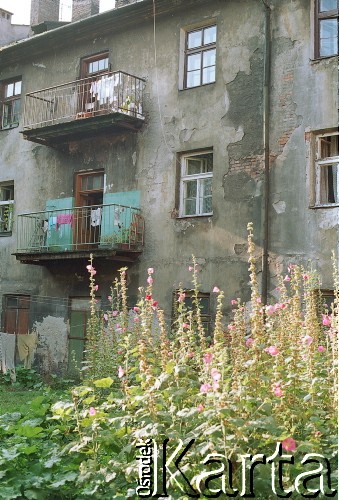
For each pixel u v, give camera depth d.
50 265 16.64
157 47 15.20
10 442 5.80
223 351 4.74
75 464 5.12
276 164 12.77
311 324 6.04
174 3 14.71
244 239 13.01
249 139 13.26
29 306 17.31
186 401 4.98
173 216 14.25
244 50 13.62
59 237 16.05
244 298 12.83
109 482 4.68
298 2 12.93
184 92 14.50
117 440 5.02
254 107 13.27
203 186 14.09
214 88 13.98
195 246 13.76
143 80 15.28
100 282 15.48
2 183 18.58
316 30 12.73
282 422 4.62
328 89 12.32
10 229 18.11
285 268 12.36
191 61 14.76
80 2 19.78
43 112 17.36
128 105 14.89
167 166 14.56
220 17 14.12
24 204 17.69
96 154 16.05
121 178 15.40
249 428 4.04
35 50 17.94
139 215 14.80
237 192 13.26
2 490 4.45
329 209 11.98
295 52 12.84
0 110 19.02
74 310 16.20
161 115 14.84
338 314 5.76
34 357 16.73
